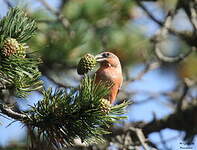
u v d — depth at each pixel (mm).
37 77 6422
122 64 13523
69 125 6391
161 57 12977
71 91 6355
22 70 6004
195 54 15742
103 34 13047
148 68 13141
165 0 15250
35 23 6211
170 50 15484
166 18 12969
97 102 6270
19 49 5957
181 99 12508
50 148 6473
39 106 6332
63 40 10906
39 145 6508
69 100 6312
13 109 6531
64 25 11562
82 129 6402
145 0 13094
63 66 10914
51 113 6312
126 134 11398
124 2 13320
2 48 5828
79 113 6312
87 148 10344
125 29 13719
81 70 6355
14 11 6172
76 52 11000
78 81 11078
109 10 13172
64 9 13031
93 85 6336
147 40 13453
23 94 6457
